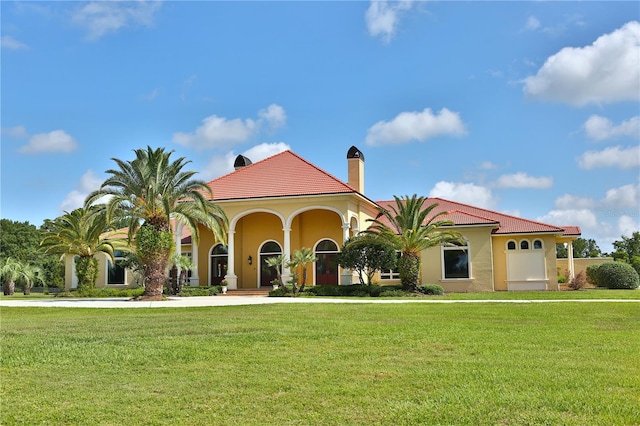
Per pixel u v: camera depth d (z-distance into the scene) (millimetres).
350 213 30984
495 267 33406
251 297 26719
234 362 8562
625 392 6551
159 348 9789
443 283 31859
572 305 18094
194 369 8102
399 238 27125
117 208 25375
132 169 25172
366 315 15500
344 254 28016
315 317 14992
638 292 26844
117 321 14617
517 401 6172
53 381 7477
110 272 39469
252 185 32656
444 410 5918
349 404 6238
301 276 32375
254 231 34438
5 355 9234
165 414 5996
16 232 69438
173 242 25766
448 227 31875
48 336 11523
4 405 6375
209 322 13836
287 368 8086
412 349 9586
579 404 6031
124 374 7844
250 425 5609
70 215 33375
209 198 31875
